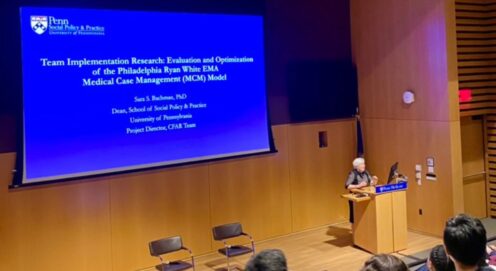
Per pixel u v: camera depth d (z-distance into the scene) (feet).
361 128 32.22
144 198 24.82
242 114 27.37
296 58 30.14
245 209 28.07
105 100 23.53
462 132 29.17
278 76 29.40
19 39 21.53
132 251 24.54
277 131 29.30
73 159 22.88
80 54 22.88
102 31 23.34
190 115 25.77
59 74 22.43
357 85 32.09
